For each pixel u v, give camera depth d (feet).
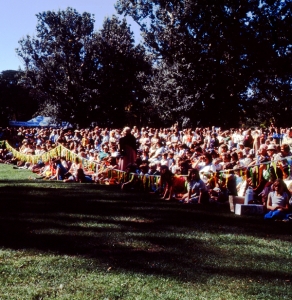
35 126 233.14
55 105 183.42
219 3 128.98
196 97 129.39
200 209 39.14
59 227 30.81
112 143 67.31
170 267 22.39
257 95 145.28
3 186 53.42
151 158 62.18
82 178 59.31
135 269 21.97
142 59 180.55
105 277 20.72
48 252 24.70
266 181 40.24
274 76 140.87
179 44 129.49
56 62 183.52
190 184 42.96
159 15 134.92
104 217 34.58
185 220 33.99
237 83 134.10
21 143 111.65
